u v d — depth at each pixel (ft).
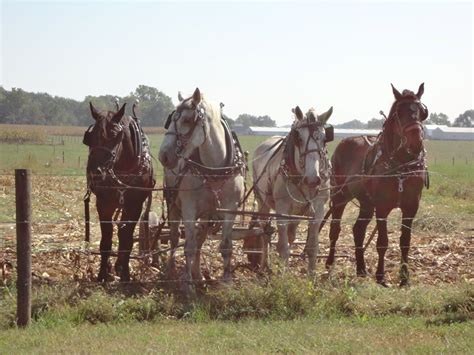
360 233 37.68
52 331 25.99
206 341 24.95
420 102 34.58
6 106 495.82
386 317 28.40
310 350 23.88
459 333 25.66
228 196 32.83
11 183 86.02
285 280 30.04
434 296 30.81
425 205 73.92
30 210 26.68
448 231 54.70
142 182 34.55
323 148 32.94
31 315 27.66
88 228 35.45
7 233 49.37
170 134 31.48
